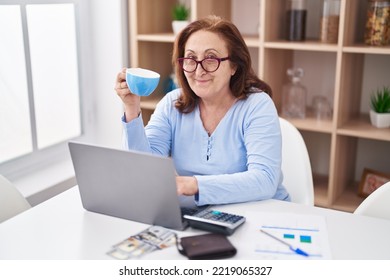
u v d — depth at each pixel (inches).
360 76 105.5
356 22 98.4
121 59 111.7
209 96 60.7
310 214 52.8
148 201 49.4
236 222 48.7
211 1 105.0
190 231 49.1
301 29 100.0
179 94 68.2
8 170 94.3
